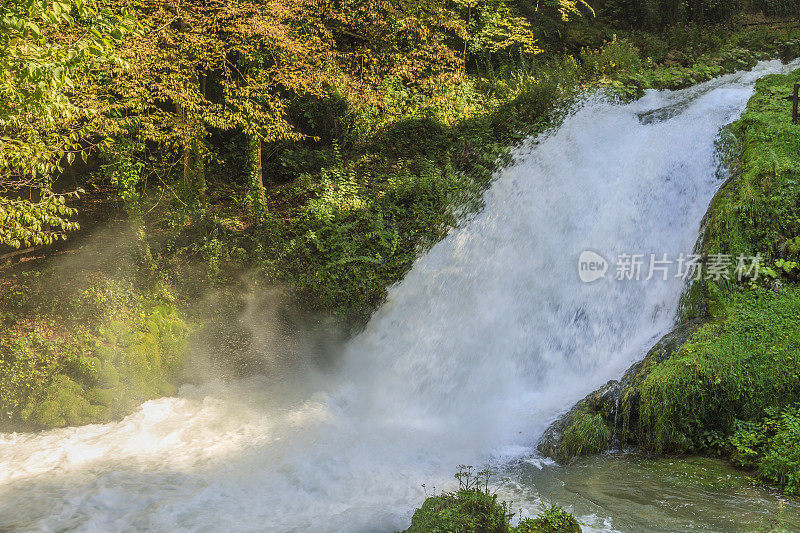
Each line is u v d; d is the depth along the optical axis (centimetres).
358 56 1523
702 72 1549
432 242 1258
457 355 1036
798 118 1000
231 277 1184
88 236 1279
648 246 995
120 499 668
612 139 1223
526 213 1165
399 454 779
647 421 736
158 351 1010
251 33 1105
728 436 707
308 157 1579
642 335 907
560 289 1020
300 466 746
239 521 620
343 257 1202
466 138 1510
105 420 903
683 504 591
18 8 498
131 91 1020
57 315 994
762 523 537
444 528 505
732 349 739
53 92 605
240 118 1191
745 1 2097
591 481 666
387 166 1513
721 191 931
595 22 2134
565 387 905
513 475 698
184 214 1254
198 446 816
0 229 801
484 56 1931
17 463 768
